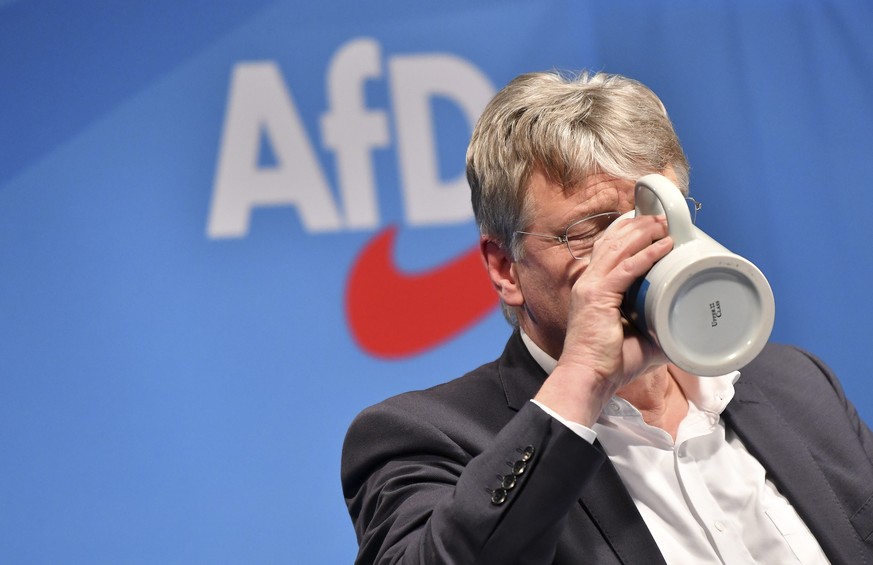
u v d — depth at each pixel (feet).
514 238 10.69
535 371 11.42
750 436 11.48
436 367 21.70
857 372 22.85
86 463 20.70
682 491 10.98
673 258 8.80
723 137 22.91
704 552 10.65
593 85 10.83
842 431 11.78
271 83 21.71
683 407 11.62
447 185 21.99
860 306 22.91
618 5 22.85
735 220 22.79
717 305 8.67
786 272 22.84
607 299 9.25
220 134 21.50
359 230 21.71
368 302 21.61
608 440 11.00
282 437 21.18
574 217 10.27
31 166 20.98
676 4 22.99
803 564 10.78
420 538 9.44
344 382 21.43
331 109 21.85
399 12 22.16
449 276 21.85
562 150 10.25
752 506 11.05
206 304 21.24
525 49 22.47
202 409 21.04
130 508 20.71
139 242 21.13
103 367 20.88
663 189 9.04
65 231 20.98
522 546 9.07
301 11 21.86
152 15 21.49
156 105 21.38
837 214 23.06
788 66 23.20
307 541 21.08
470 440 11.04
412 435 11.17
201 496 20.90
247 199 21.48
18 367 20.68
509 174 10.53
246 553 20.90
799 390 12.16
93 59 21.26
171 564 20.74
